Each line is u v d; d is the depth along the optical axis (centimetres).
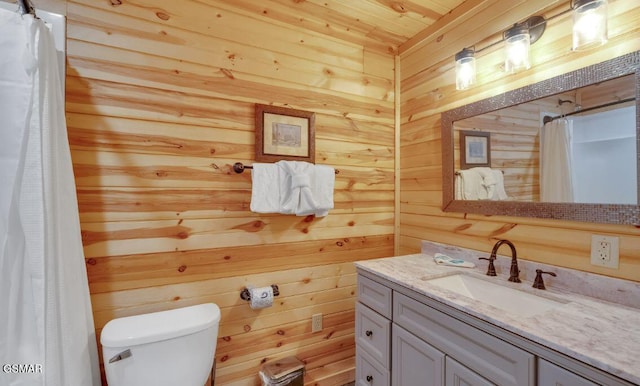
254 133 159
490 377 91
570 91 115
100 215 128
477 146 152
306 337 177
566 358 73
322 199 166
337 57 185
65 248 101
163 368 116
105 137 128
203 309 136
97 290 128
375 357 142
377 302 143
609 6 105
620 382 63
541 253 126
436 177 178
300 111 171
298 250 174
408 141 199
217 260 151
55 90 97
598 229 108
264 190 152
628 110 99
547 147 122
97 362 118
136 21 133
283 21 167
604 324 85
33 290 86
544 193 123
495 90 145
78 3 123
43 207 88
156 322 124
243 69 157
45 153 89
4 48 84
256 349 162
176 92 141
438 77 177
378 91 200
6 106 84
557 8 121
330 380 183
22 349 85
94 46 126
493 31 147
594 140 108
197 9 146
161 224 139
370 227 198
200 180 146
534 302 115
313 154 174
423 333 116
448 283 139
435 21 175
